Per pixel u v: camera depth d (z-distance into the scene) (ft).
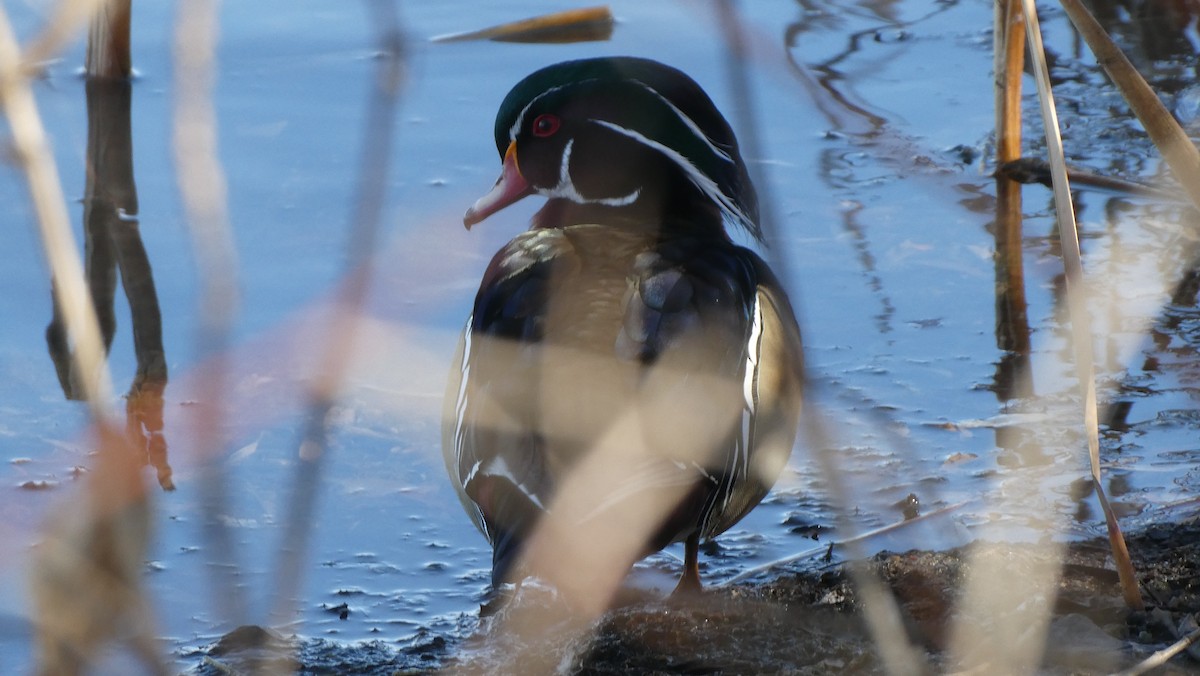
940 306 37.35
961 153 44.80
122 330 35.55
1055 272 38.55
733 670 22.30
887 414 32.45
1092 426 21.36
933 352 35.19
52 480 29.40
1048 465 30.14
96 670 15.29
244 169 43.14
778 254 13.21
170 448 29.73
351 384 32.24
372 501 29.76
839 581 24.97
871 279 38.60
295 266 37.88
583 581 20.86
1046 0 55.21
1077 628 21.98
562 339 22.94
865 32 52.44
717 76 47.67
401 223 38.14
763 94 46.44
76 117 46.62
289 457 30.09
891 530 27.89
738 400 23.11
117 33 47.96
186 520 27.27
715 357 22.89
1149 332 35.50
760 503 29.71
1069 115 47.83
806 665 22.36
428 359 33.19
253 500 28.73
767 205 13.17
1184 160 21.35
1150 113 21.33
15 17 38.81
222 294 12.57
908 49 51.08
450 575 27.53
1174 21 52.54
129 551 15.40
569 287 24.18
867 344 35.73
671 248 25.17
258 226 39.93
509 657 23.90
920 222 41.11
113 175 43.45
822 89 45.37
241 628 24.36
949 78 49.16
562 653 23.50
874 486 29.60
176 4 12.34
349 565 27.76
